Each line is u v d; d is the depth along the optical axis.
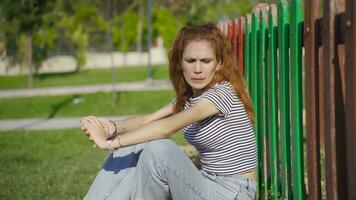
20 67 37.59
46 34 39.31
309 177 3.51
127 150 3.78
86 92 21.64
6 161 8.61
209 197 3.45
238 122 3.53
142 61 49.00
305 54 3.49
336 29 3.07
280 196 4.39
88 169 7.70
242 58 5.62
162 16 46.38
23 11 15.37
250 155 3.60
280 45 4.09
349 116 2.89
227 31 6.43
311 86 3.40
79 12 39.75
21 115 16.12
